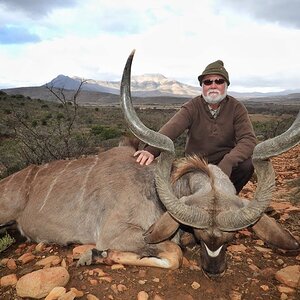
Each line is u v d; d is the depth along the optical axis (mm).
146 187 4012
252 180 7602
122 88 3084
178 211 3070
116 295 3121
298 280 3262
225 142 4695
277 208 5160
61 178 4523
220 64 4480
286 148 2793
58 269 3232
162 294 3145
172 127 4488
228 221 2949
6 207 4621
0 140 13508
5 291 3229
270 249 4016
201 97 4723
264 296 3133
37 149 8125
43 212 4406
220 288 3234
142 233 3766
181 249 3965
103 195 4129
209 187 3393
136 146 4770
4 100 36531
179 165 3828
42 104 39125
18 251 4312
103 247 3840
